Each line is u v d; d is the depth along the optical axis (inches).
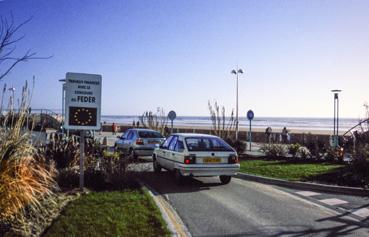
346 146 749.9
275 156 697.6
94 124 347.9
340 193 394.3
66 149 420.5
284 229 263.4
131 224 247.9
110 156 440.5
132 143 686.5
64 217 253.0
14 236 211.9
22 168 239.0
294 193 393.4
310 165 585.3
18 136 245.8
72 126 341.4
